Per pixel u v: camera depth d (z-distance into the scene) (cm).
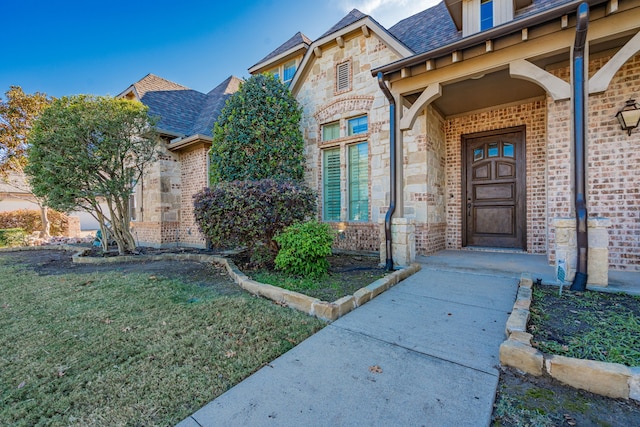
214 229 532
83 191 746
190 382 206
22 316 342
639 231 452
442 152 735
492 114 693
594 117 484
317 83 820
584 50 358
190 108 1199
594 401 179
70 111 700
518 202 675
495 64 425
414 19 871
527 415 169
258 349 251
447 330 279
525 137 659
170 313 338
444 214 741
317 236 479
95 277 536
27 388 204
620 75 468
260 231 529
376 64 708
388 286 410
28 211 1509
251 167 707
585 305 314
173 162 1024
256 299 384
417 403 181
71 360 239
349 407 178
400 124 518
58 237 1397
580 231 361
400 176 523
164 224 992
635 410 170
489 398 183
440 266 516
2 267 673
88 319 327
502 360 217
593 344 229
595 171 482
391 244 523
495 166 703
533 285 389
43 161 714
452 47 434
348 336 273
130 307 363
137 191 1078
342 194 764
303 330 286
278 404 182
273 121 740
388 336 271
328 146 798
